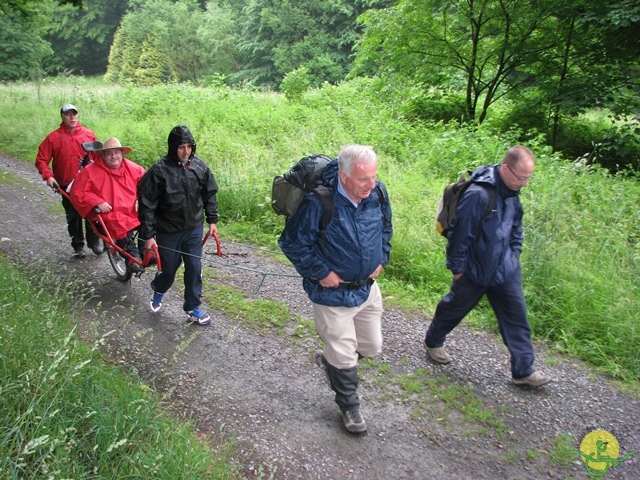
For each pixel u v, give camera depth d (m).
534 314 4.75
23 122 12.98
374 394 3.74
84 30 52.25
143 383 3.66
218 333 4.46
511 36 12.67
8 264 5.19
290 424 3.39
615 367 4.07
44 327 3.44
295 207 2.97
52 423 2.70
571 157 11.62
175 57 46.00
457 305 3.79
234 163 8.50
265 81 38.12
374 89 14.53
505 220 3.50
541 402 3.72
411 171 8.34
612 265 5.34
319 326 3.22
